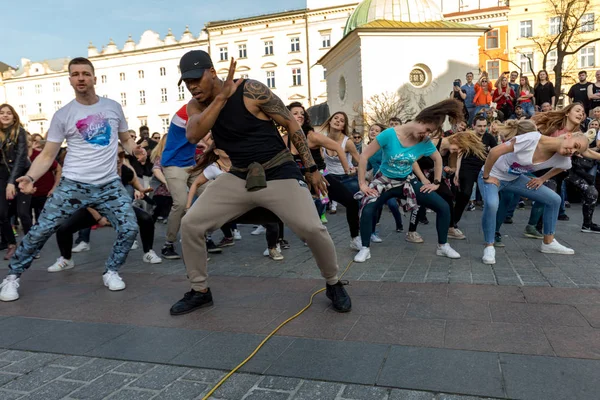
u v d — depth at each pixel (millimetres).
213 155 3760
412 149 5113
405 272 4656
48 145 4160
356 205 5727
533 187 5254
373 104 22891
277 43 48750
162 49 55281
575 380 2365
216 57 51125
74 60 4121
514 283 4113
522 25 42250
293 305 3727
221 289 4285
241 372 2582
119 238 4398
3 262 5938
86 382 2537
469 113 14766
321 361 2672
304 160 3387
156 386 2465
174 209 5602
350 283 4301
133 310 3742
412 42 23328
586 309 3381
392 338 2969
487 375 2438
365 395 2295
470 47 23516
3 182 5969
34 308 3885
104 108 4316
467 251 5613
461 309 3475
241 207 3402
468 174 6430
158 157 6664
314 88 47906
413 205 5195
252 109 3203
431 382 2385
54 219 4227
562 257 5129
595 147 8586
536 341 2848
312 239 3316
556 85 24156
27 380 2580
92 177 4266
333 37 46875
